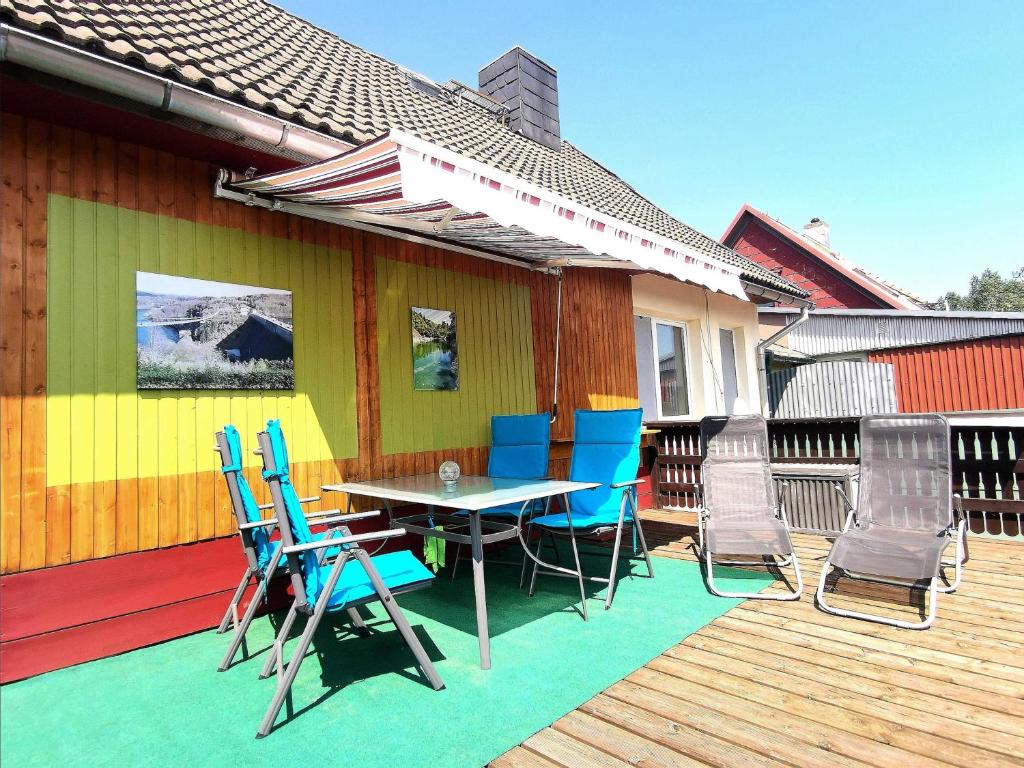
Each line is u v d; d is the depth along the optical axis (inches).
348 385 213.3
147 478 161.8
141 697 129.3
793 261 953.5
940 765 97.9
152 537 161.6
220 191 177.9
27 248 145.9
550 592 203.8
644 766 99.7
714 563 235.1
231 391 181.8
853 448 301.6
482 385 266.2
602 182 440.8
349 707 123.4
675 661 142.3
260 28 276.1
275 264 195.3
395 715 119.4
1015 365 553.9
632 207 409.4
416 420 236.2
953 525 206.1
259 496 185.8
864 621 164.6
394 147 133.0
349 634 166.6
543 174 323.0
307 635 118.0
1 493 138.1
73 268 152.8
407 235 235.1
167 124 156.3
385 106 259.8
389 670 141.6
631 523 220.1
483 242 247.0
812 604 180.2
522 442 245.1
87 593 149.3
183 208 175.0
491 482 192.9
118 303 159.9
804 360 651.5
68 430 148.9
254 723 117.6
